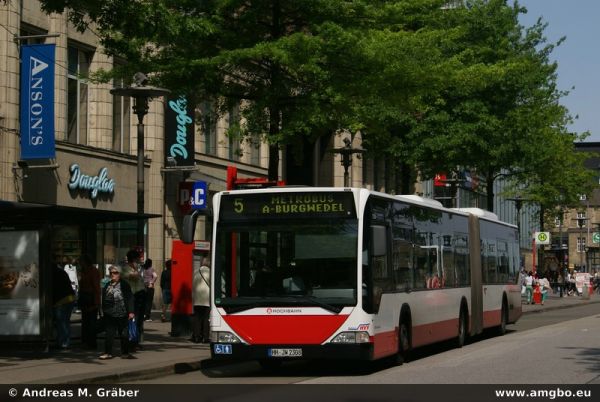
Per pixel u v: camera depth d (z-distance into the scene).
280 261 16.84
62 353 19.72
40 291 18.56
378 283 17.20
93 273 20.73
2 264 18.72
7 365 17.23
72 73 31.73
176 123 36.19
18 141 28.23
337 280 16.61
